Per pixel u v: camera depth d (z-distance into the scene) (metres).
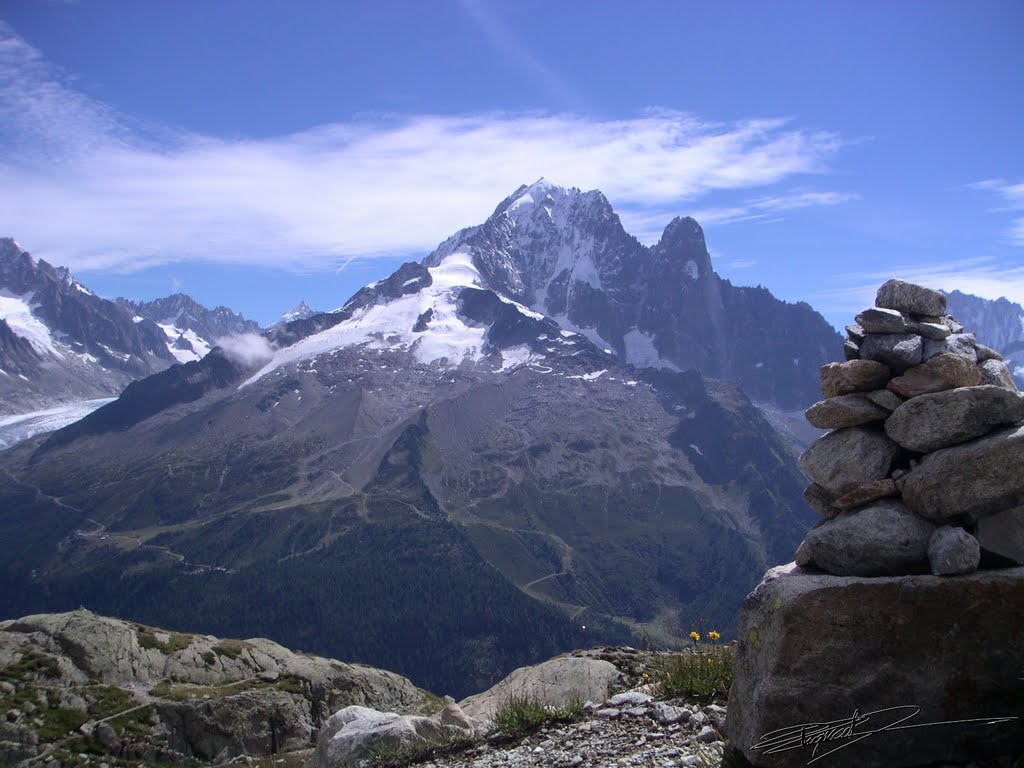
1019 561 10.03
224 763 26.36
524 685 17.42
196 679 30.03
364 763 15.36
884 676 9.81
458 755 14.31
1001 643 9.69
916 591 9.80
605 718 13.72
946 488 10.13
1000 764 9.55
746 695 10.55
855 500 10.96
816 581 10.17
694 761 11.12
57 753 25.03
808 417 11.68
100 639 30.05
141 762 25.69
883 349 11.35
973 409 10.27
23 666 28.09
